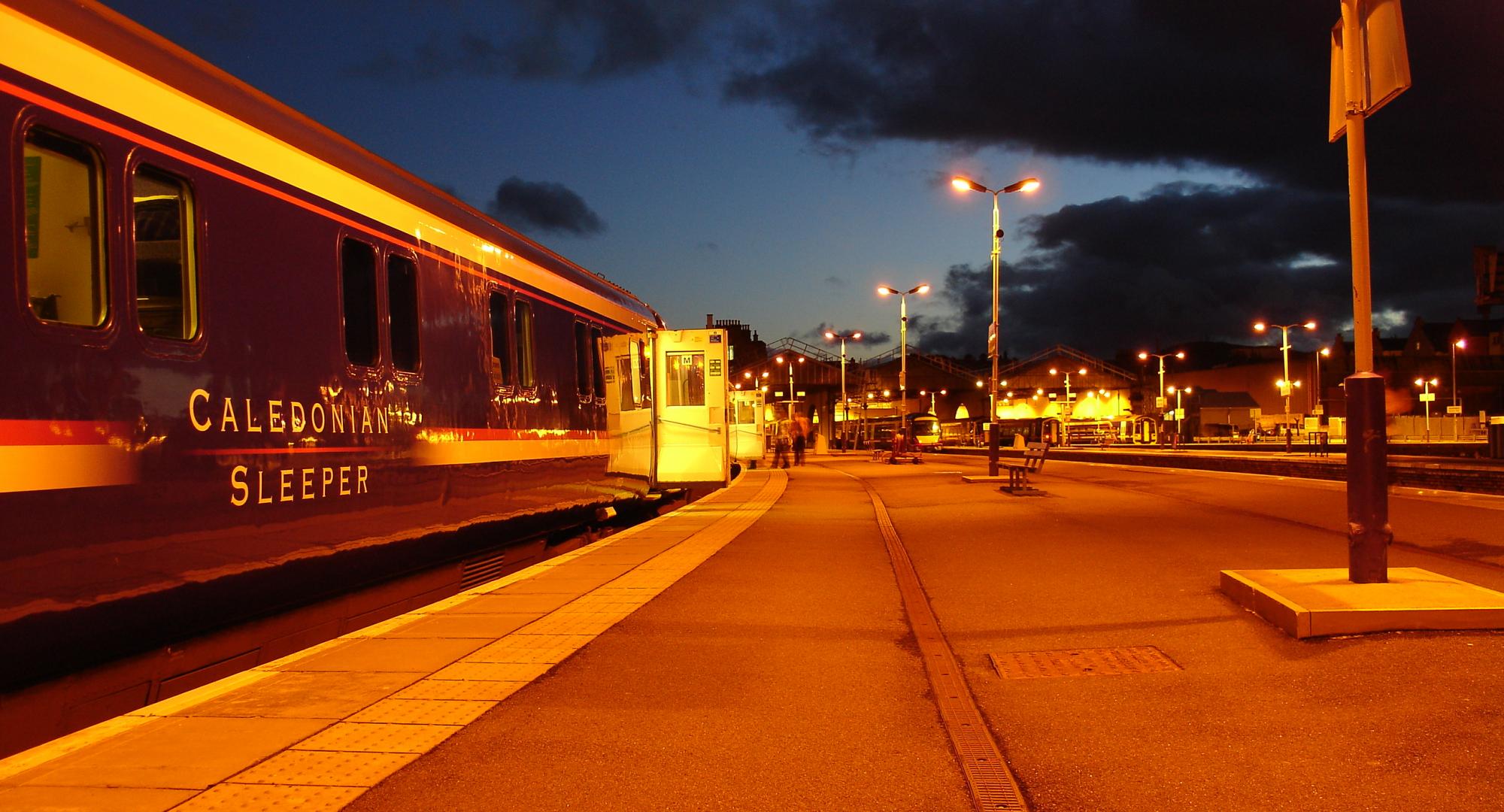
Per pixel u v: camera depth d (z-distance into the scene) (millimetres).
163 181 6023
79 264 5344
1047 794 4094
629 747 4723
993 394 26375
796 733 4930
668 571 10172
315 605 7777
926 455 56188
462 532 9906
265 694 5602
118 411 5516
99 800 3975
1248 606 7227
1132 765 4371
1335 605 6332
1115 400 103812
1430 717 4727
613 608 8148
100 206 5508
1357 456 6891
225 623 6680
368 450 8039
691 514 16719
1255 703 5125
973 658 6453
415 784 4211
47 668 5180
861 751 4660
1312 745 4480
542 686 5773
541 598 8617
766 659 6434
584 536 14602
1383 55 6641
